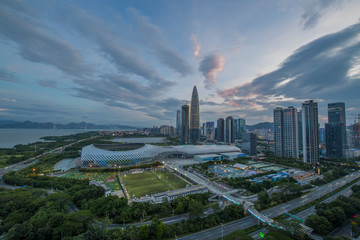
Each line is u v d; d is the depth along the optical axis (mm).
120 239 105250
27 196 148250
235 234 110812
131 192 187250
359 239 119375
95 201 148750
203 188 188250
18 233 102875
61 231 109000
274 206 162625
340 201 147375
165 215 145875
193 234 121875
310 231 118562
